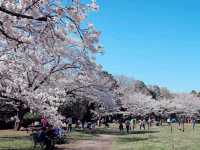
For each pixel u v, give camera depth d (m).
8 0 9.03
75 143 35.38
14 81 23.42
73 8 8.94
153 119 119.50
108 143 36.84
